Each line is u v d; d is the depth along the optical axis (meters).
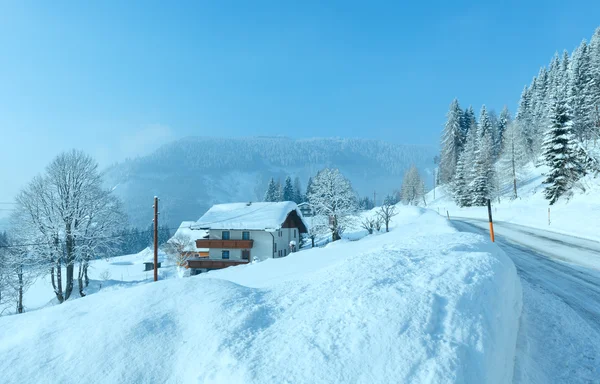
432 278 4.81
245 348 3.42
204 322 4.01
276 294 4.88
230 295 4.73
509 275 6.23
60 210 26.53
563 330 5.95
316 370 2.95
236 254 33.16
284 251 36.25
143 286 5.27
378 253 6.56
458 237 9.76
